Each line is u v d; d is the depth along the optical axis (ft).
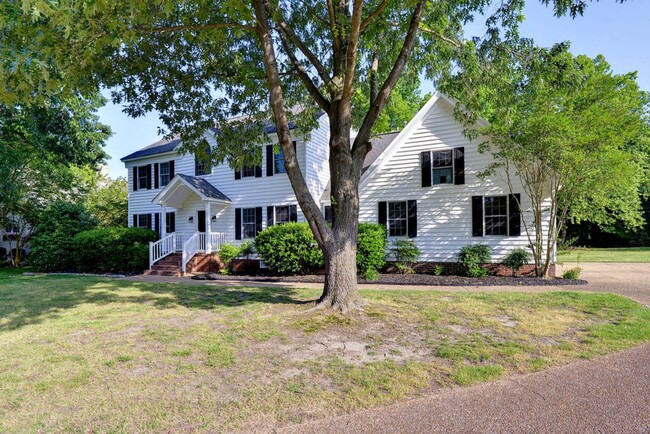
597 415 10.25
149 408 11.00
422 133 45.55
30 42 15.75
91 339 17.84
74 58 19.02
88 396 11.83
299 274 46.34
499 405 10.92
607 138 32.19
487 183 42.22
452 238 43.60
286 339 17.37
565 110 34.55
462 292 29.58
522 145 35.09
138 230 59.52
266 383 12.63
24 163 60.08
